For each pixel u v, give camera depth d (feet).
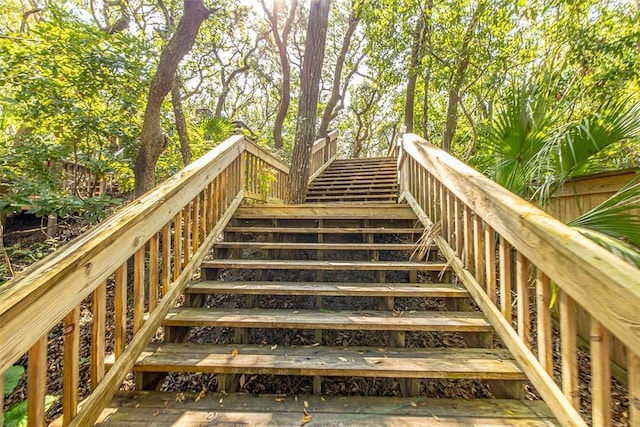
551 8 12.25
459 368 4.61
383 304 6.53
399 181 13.12
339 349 5.28
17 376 4.33
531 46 13.57
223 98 34.94
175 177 6.65
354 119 52.29
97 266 3.97
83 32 10.87
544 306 4.17
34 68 10.31
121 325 4.52
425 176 9.24
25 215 17.42
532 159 6.74
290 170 15.26
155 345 5.34
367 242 9.19
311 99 15.31
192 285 6.75
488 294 5.65
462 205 6.96
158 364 4.75
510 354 5.01
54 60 10.37
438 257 8.12
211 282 7.06
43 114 10.52
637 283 2.76
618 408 5.30
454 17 13.74
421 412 4.14
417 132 31.76
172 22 18.48
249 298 6.87
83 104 11.44
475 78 14.43
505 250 5.10
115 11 22.99
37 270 3.30
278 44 28.81
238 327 5.70
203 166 7.61
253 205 10.36
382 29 15.10
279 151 24.97
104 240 4.10
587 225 5.52
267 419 4.01
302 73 15.48
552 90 7.57
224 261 7.71
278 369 4.69
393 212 10.03
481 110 15.84
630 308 2.72
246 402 4.33
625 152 7.27
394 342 5.59
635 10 11.71
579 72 11.44
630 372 2.80
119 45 11.51
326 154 26.91
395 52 15.37
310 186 21.50
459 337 7.24
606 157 6.55
